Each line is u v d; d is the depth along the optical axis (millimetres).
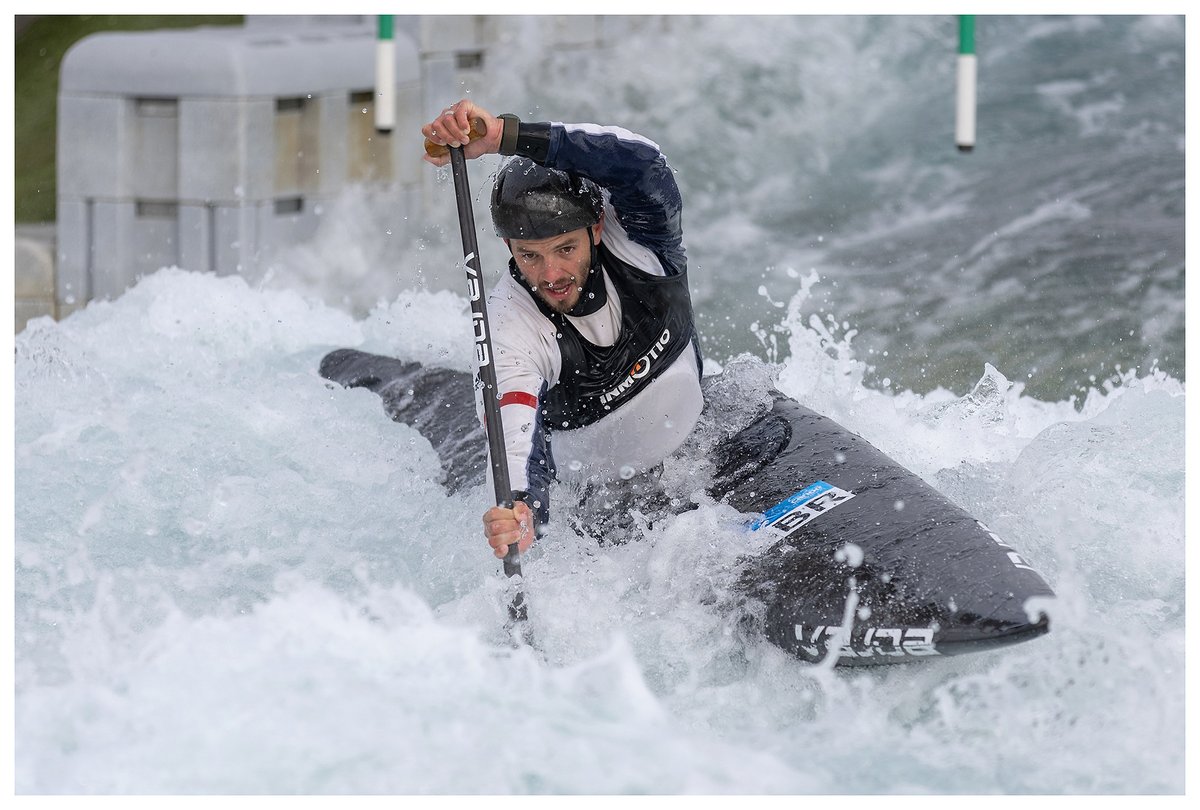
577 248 12781
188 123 31953
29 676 12117
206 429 17250
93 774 10305
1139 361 25266
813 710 12047
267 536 14945
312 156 34344
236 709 11094
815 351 19281
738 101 42812
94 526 15117
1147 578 13617
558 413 13922
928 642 11758
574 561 13641
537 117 41688
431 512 15320
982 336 27141
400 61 36562
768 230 35906
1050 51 45531
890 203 37031
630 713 11422
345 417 18031
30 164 38656
